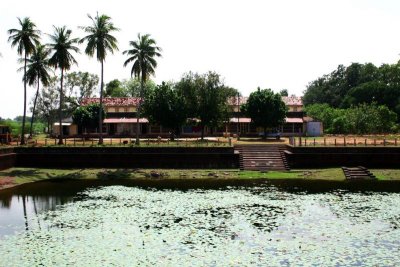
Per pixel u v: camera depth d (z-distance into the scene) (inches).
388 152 1926.7
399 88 4325.8
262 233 944.9
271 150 2129.7
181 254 807.1
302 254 796.6
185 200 1338.6
